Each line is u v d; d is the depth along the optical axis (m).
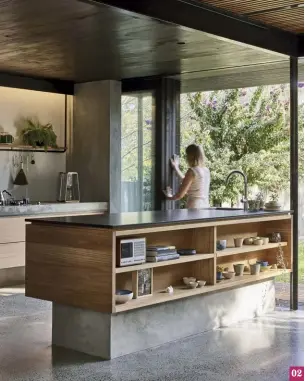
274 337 4.68
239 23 5.10
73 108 8.28
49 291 4.30
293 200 5.75
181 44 5.65
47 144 8.01
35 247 4.38
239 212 5.36
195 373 3.78
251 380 3.65
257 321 5.23
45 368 3.86
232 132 7.54
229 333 4.80
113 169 7.95
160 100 7.65
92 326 4.16
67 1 4.17
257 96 7.37
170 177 7.71
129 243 4.11
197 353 4.22
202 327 4.85
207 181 6.34
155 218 4.55
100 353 4.12
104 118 7.93
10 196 7.75
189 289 4.61
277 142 7.22
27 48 5.86
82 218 4.52
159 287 4.64
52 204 7.31
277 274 5.51
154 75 7.58
